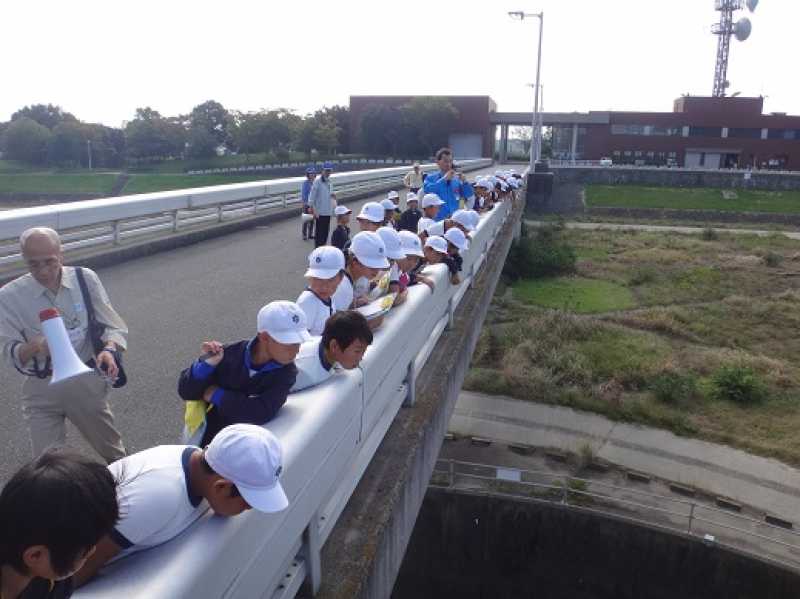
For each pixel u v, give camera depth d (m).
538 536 12.11
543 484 13.22
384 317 3.96
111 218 10.83
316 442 2.44
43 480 1.43
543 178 46.69
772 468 14.31
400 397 4.45
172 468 1.90
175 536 1.82
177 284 9.55
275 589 2.41
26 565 1.47
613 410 16.61
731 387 17.47
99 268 10.24
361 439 3.22
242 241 13.76
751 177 53.59
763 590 10.72
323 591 2.78
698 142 66.25
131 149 54.94
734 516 11.69
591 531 11.85
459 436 15.43
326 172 12.20
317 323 3.82
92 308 3.38
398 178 29.83
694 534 11.36
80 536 1.45
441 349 6.17
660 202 50.38
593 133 68.56
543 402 17.08
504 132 76.62
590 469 14.26
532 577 12.22
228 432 1.94
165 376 5.88
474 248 8.55
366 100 74.75
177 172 52.91
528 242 31.52
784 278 29.39
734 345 21.48
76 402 3.34
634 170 55.72
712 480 13.89
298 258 11.95
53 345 2.62
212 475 1.91
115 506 1.55
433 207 8.93
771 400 17.27
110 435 3.56
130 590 1.57
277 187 17.80
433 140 71.50
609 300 26.27
